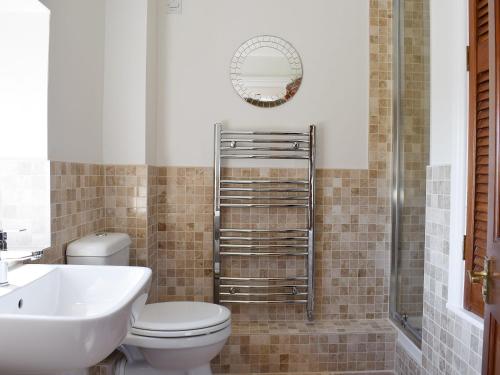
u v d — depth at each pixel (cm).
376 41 266
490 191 123
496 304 119
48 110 172
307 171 264
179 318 179
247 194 264
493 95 120
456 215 173
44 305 128
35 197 170
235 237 260
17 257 126
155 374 189
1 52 171
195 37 262
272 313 266
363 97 267
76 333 86
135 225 237
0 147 171
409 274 244
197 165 263
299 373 242
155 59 259
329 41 266
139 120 236
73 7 196
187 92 262
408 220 248
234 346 240
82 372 146
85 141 212
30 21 171
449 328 177
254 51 263
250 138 263
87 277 139
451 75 177
